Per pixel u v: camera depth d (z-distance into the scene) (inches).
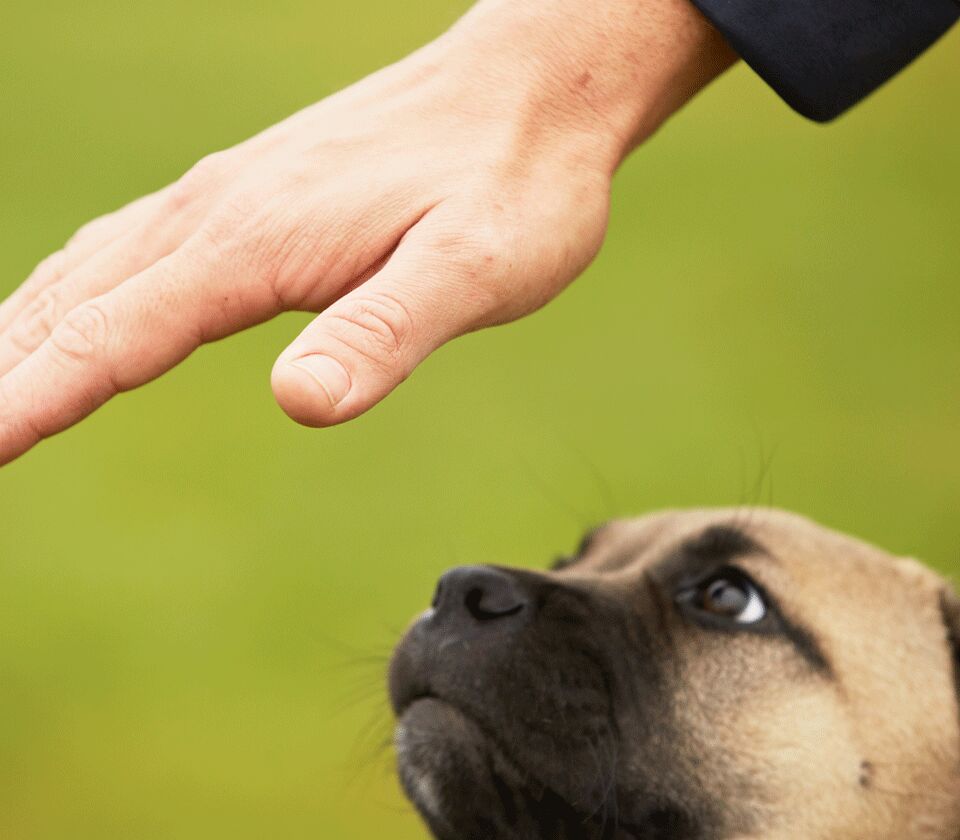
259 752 326.6
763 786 179.3
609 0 149.8
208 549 378.9
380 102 143.9
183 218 141.5
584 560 204.4
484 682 171.2
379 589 367.9
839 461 406.6
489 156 140.9
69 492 398.9
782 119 599.2
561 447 414.0
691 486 398.6
